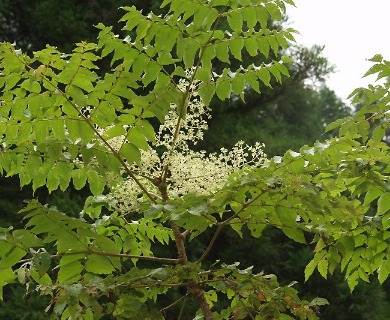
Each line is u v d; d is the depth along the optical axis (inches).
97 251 130.7
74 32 480.4
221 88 144.6
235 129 507.2
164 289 150.6
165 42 137.1
